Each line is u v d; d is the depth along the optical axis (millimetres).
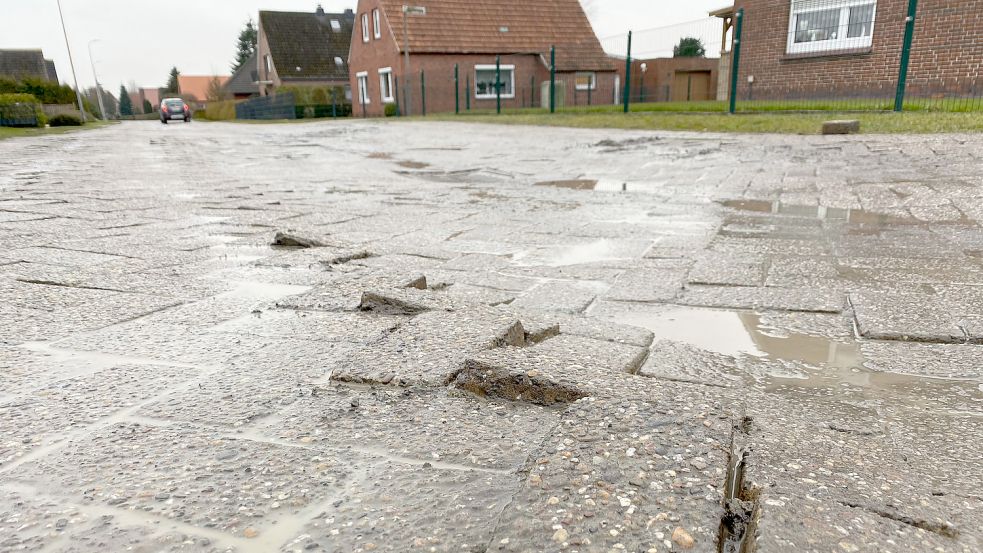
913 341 2408
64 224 5035
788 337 2498
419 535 1208
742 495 1320
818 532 1135
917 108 11922
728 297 3025
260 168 10227
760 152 9070
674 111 16328
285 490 1369
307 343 2328
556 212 5609
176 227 4910
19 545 1195
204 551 1175
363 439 1594
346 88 43219
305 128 22828
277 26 47781
